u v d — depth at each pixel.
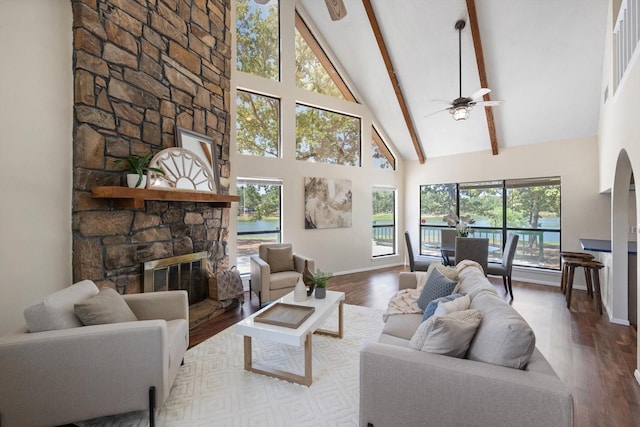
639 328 2.27
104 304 1.84
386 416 1.44
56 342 1.57
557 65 4.26
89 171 2.43
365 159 6.40
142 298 2.30
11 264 2.09
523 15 3.92
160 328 1.71
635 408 1.95
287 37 5.23
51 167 2.27
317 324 2.31
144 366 1.69
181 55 3.37
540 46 4.14
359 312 3.75
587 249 3.74
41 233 2.23
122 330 1.66
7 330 2.07
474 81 4.89
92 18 2.45
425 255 6.93
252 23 4.93
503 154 5.74
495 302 1.72
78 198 2.37
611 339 2.98
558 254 5.21
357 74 5.87
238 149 4.79
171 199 2.84
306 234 5.54
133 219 2.79
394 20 4.67
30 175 2.18
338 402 1.99
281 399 2.02
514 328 1.34
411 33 4.71
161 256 3.09
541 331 3.19
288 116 5.25
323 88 5.89
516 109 5.04
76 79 2.38
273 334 2.10
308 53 5.67
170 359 1.91
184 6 3.42
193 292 3.58
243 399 2.02
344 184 6.02
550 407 1.15
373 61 5.46
